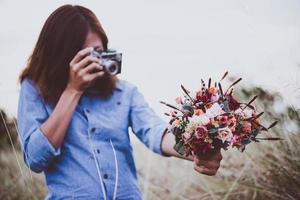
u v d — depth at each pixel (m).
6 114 3.34
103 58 1.91
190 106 2.01
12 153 3.29
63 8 2.03
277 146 2.72
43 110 1.91
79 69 1.86
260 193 2.66
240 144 1.97
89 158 1.86
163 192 3.06
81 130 1.88
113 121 1.92
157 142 2.01
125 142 1.93
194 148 1.93
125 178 1.89
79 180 1.85
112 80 1.97
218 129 1.90
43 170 1.89
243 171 2.78
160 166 3.25
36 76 1.94
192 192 3.02
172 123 2.00
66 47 1.95
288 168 2.65
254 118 2.00
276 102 2.77
